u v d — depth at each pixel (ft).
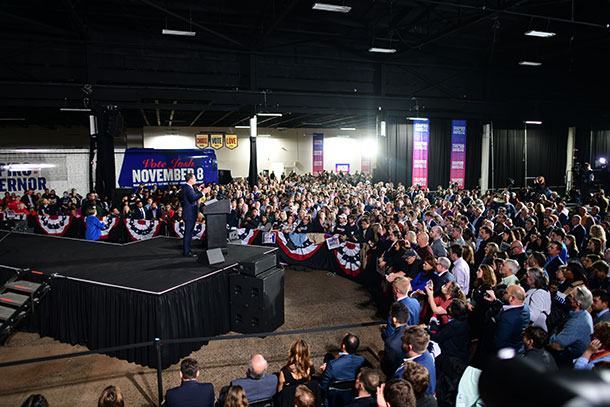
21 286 22.63
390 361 13.69
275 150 111.14
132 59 50.52
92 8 45.68
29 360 14.73
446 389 13.57
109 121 47.80
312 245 34.99
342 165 119.44
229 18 51.19
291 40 56.95
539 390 1.47
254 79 55.16
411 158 67.92
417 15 52.80
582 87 73.31
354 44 59.88
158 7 39.81
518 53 67.62
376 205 41.52
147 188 60.90
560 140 82.12
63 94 46.75
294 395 12.25
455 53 65.41
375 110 61.52
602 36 56.49
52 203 48.24
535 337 12.14
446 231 30.19
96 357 20.61
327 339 22.18
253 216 38.17
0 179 56.54
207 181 71.77
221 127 103.96
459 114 67.15
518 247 22.85
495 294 17.16
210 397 13.34
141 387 17.98
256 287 22.26
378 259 26.73
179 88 50.93
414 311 15.69
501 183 77.77
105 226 42.16
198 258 24.99
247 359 20.24
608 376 1.51
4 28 45.27
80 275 22.41
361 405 11.53
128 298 19.77
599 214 40.63
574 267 17.24
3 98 45.06
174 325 19.76
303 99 57.16
